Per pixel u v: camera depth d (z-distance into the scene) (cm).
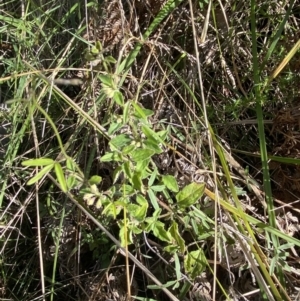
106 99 41
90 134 41
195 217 36
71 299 44
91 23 42
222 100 43
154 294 40
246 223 35
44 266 44
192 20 37
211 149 37
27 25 44
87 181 32
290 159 37
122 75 38
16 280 44
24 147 44
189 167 40
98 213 40
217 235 37
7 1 47
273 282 37
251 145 43
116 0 41
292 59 41
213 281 36
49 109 43
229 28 42
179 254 40
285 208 41
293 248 39
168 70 43
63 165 41
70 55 43
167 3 40
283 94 41
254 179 41
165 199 40
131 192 33
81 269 43
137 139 32
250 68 42
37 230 43
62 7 45
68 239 42
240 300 40
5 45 46
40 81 40
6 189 44
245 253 36
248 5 42
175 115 42
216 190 36
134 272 42
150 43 41
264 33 43
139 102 42
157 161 40
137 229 33
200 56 43
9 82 44
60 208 42
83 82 39
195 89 43
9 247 45
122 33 41
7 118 43
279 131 41
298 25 42
